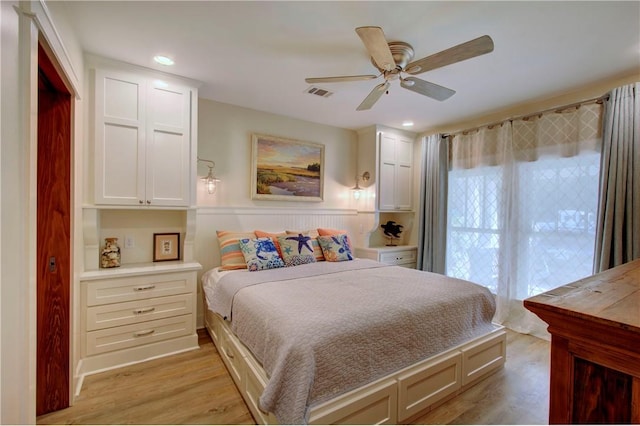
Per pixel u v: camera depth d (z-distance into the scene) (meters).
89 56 2.28
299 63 2.42
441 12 1.77
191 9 1.77
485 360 2.25
